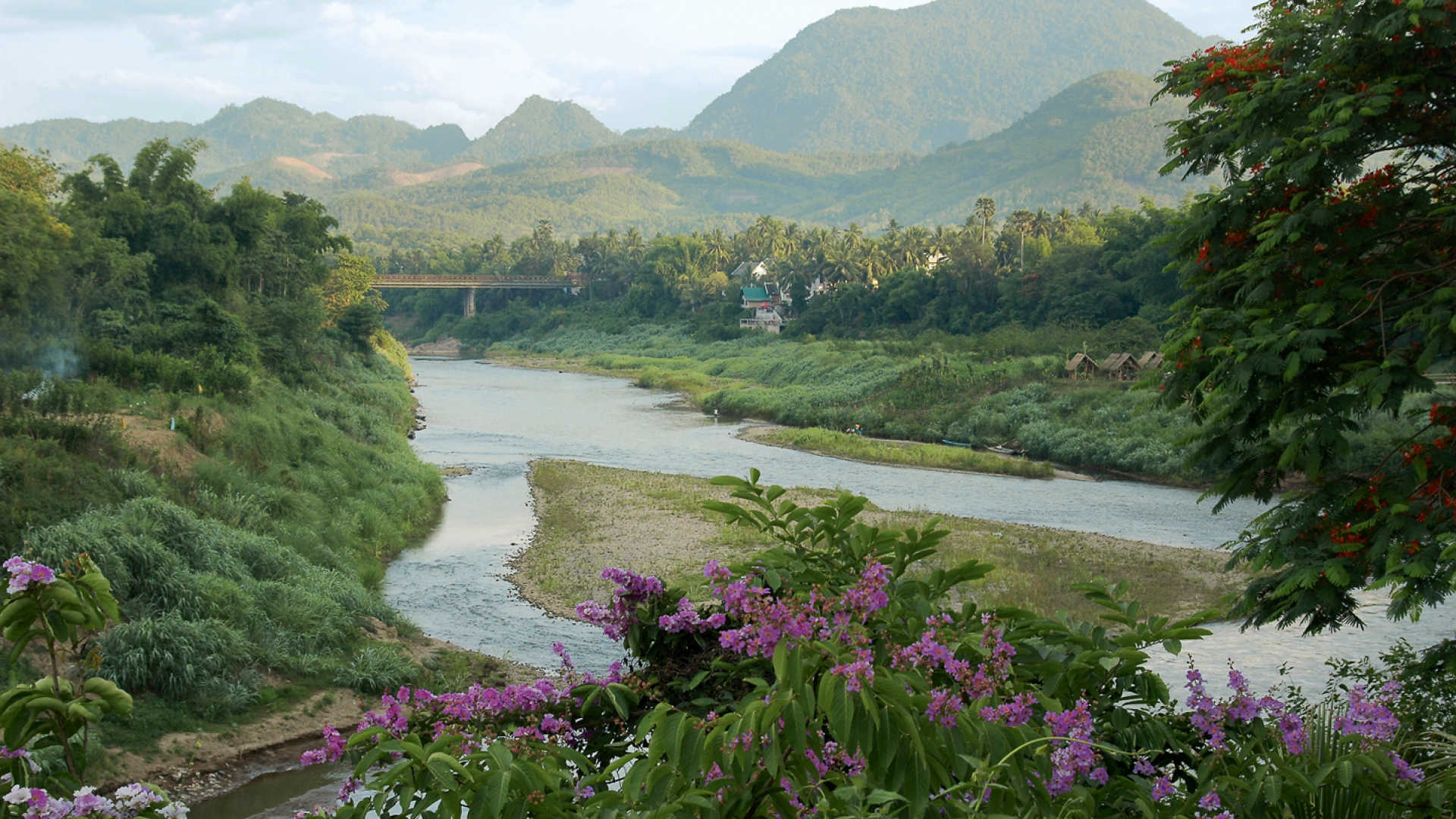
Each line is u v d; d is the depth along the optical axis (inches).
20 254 1385.3
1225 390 301.1
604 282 5930.1
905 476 1689.2
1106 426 1867.6
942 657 145.6
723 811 130.1
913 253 4758.9
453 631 822.5
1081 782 145.5
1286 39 319.0
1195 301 344.8
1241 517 1330.0
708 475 1669.5
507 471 1668.3
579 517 1286.9
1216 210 330.6
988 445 2004.2
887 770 127.6
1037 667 164.9
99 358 1258.6
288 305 1971.0
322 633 696.4
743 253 6254.9
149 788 125.4
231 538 778.8
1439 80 288.8
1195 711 162.9
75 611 138.9
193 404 1152.2
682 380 3353.8
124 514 715.4
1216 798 145.1
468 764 131.6
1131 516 1347.2
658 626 175.6
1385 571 261.9
